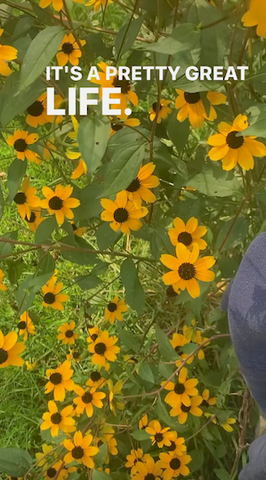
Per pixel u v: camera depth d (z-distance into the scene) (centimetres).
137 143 74
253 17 57
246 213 106
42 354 160
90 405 111
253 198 100
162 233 97
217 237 102
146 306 150
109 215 86
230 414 116
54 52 65
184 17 82
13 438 150
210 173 87
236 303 65
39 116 88
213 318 112
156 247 97
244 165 75
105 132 66
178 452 109
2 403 154
